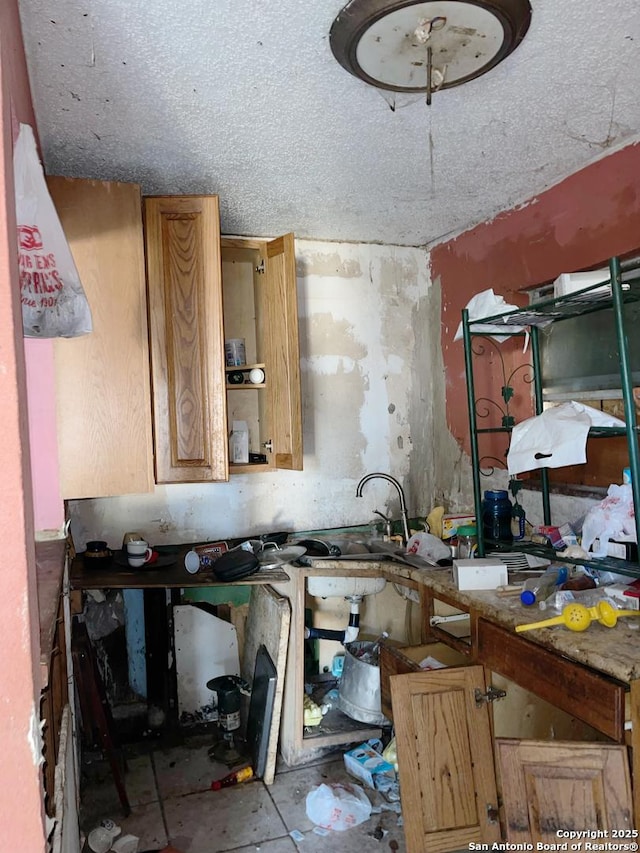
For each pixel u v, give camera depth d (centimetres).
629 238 193
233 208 244
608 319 204
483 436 268
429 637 206
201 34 130
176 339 216
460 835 166
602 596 164
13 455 69
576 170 212
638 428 170
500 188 228
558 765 140
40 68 141
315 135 180
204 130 175
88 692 204
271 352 249
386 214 255
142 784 222
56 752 120
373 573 234
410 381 307
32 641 72
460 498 284
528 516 243
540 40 136
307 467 286
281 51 137
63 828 115
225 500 272
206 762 235
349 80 150
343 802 203
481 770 169
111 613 257
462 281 278
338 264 293
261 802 211
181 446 217
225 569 226
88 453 201
